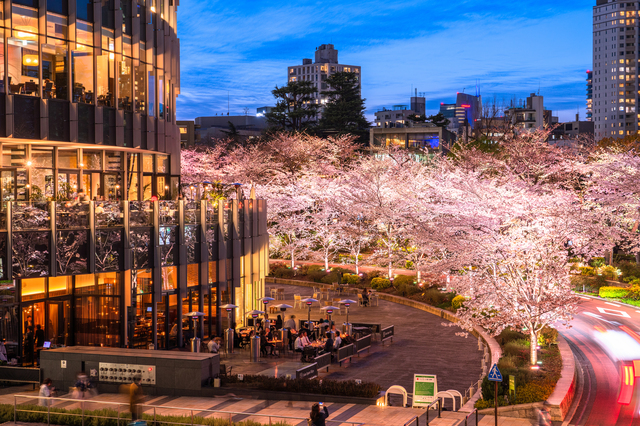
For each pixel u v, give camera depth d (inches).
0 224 941.8
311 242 2292.1
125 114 1214.9
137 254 1114.1
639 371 1069.1
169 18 1413.6
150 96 1286.9
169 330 1195.3
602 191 1740.9
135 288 1117.7
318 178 2338.8
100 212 1055.6
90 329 1119.0
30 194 1133.7
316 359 1036.5
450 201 1600.6
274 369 1027.9
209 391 864.3
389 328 1312.7
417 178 2070.6
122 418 702.5
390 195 1939.0
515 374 906.7
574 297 1049.5
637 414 836.0
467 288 1189.1
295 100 4360.2
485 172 2016.5
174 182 1464.1
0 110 1015.6
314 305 1744.6
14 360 997.8
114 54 1185.4
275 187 2367.1
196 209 1254.3
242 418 751.7
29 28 1049.5
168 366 876.6
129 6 1229.1
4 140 1063.6
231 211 1375.5
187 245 1226.0
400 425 732.7
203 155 2837.1
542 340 1171.9
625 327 1414.9
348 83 4581.7
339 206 2016.5
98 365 892.0
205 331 1299.2
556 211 1079.6
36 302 1059.3
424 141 4104.3
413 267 2025.1
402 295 1829.5
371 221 1975.9
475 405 841.5
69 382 899.4
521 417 795.4
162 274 1169.4
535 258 1068.5
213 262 1315.2
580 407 876.6
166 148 1389.0
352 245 2162.9
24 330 1037.2
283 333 1181.1
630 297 1738.4
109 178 1286.9
